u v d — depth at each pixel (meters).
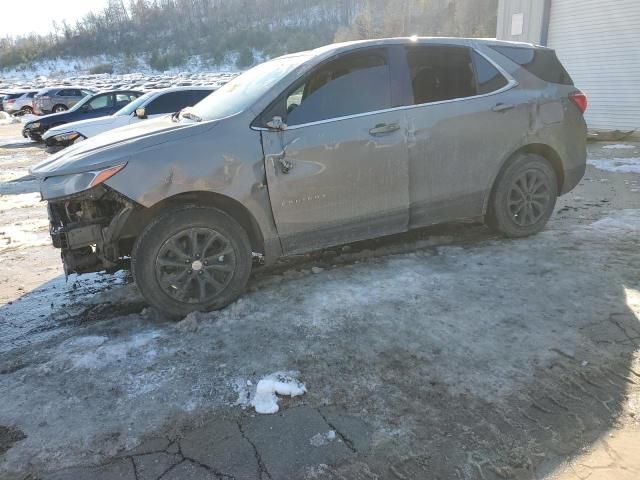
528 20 13.12
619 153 9.63
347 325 3.41
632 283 3.91
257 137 3.66
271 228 3.79
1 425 2.59
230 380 2.88
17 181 10.04
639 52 11.09
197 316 3.58
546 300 3.68
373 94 4.05
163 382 2.88
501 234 5.04
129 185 3.35
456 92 4.38
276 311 3.64
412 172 4.20
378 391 2.76
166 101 10.59
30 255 5.32
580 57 12.27
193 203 3.59
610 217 5.58
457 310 3.56
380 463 2.29
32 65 137.25
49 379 2.96
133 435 2.50
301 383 2.83
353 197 4.01
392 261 4.49
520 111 4.60
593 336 3.21
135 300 4.08
